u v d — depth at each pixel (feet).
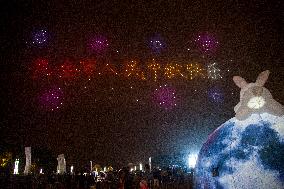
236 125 18.29
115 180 60.70
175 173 97.71
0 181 64.08
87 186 75.00
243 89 18.79
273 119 17.63
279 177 16.30
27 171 96.43
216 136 18.83
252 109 18.08
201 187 18.34
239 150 17.37
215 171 17.60
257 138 17.22
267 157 16.65
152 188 70.54
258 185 16.44
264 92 18.17
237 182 16.89
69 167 175.01
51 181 72.54
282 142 16.87
